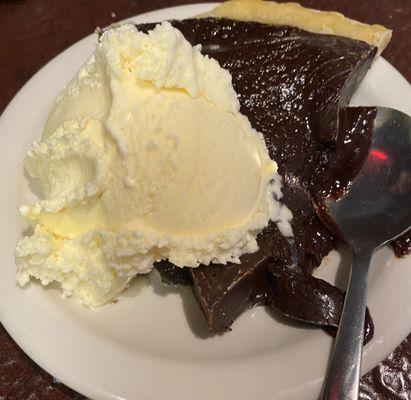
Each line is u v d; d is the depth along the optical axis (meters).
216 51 0.20
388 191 0.18
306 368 0.15
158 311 0.17
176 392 0.15
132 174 0.14
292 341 0.16
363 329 0.15
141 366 0.15
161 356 0.15
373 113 0.19
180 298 0.17
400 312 0.16
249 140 0.16
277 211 0.17
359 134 0.19
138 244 0.15
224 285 0.16
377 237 0.17
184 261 0.15
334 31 0.22
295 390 0.14
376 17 0.28
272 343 0.16
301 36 0.21
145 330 0.16
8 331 0.16
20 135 0.20
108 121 0.14
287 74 0.19
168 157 0.14
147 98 0.14
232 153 0.15
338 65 0.20
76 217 0.16
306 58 0.20
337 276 0.18
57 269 0.16
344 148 0.19
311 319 0.16
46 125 0.18
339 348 0.15
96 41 0.22
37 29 0.27
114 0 0.29
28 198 0.19
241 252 0.16
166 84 0.14
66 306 0.16
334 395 0.14
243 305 0.17
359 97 0.21
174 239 0.15
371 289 0.16
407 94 0.21
